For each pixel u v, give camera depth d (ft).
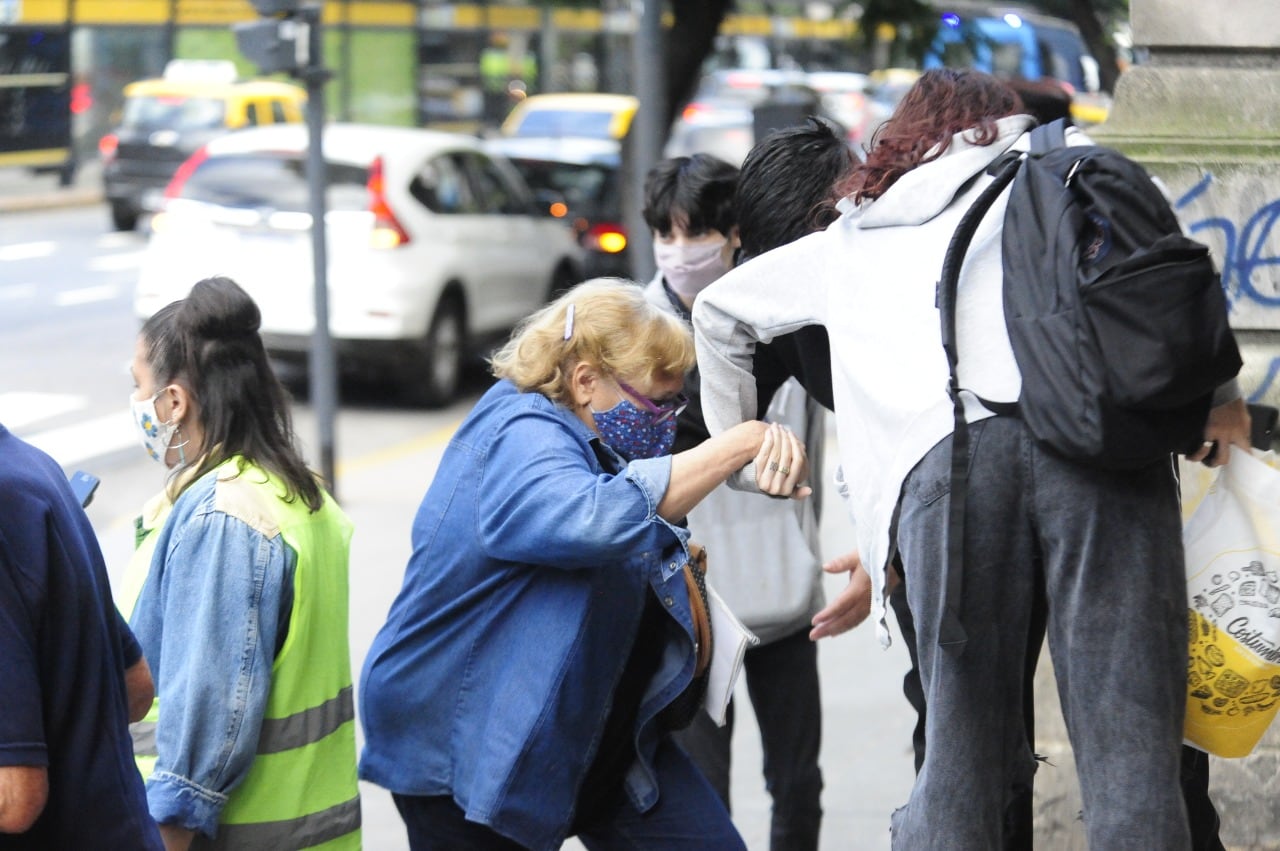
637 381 30.04
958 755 25.46
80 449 110.22
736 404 30.48
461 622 29.99
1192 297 22.62
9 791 23.41
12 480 24.22
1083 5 72.69
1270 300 38.45
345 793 31.65
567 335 29.94
